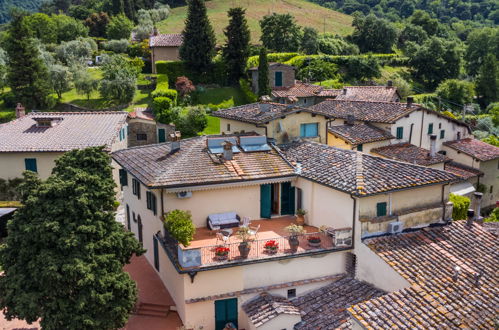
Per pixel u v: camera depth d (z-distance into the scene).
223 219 25.12
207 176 24.50
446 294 19.20
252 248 22.70
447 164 45.91
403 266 21.08
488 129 70.25
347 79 89.69
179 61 71.81
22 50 61.44
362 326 17.20
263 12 127.06
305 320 20.89
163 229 24.14
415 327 17.12
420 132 44.25
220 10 125.12
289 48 92.12
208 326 21.80
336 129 38.56
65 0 151.12
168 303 24.09
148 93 67.12
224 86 73.06
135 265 28.61
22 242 19.16
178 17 121.06
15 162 37.97
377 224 23.16
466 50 111.94
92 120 43.56
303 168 26.70
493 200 46.88
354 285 22.77
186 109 60.12
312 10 137.50
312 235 24.23
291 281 22.84
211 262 21.42
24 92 61.66
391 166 25.03
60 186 19.56
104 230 20.27
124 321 20.16
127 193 32.34
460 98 85.81
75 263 18.84
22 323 23.39
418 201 24.48
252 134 30.38
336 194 24.14
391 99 55.94
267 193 26.50
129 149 31.08
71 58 76.75
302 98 66.25
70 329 18.77
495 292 19.62
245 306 21.81
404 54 108.75
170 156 27.00
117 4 114.25
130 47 86.00
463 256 21.98
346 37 111.00
